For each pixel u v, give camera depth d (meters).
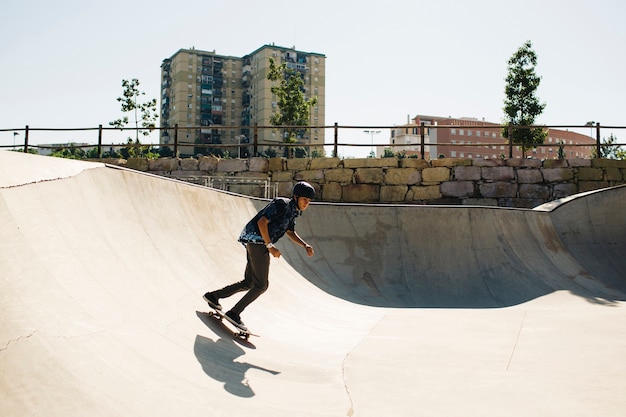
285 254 7.41
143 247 4.30
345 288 7.38
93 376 2.40
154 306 3.60
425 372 3.71
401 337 4.90
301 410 2.87
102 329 2.85
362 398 3.15
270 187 14.23
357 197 13.80
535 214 9.84
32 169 3.49
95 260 3.47
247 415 2.65
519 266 8.34
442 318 5.97
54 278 2.92
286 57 104.38
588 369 3.65
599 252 9.61
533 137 25.41
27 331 2.41
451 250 8.41
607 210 10.17
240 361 3.50
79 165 4.17
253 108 107.25
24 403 2.05
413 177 13.67
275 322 4.90
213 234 5.86
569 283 8.19
